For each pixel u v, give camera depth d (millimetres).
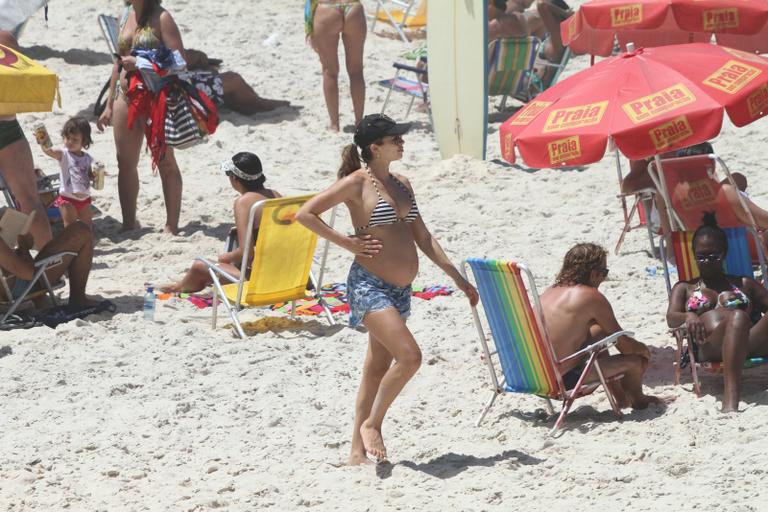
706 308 23562
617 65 24828
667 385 24438
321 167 46250
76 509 19953
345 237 19922
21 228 29969
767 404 22281
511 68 52281
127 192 39875
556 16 57250
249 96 53438
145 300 30734
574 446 21328
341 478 20719
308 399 25016
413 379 26016
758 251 26547
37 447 22641
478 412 23953
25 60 28422
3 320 29828
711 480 19000
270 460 21906
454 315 30344
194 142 38188
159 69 37375
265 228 27922
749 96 23391
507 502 19031
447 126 47031
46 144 36281
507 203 41125
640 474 19562
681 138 22703
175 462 21984
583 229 37812
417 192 43156
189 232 39906
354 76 51281
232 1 73812
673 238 25344
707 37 40156
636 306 30234
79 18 68812
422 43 66625
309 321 30781
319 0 49844
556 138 23531
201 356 27484
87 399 24938
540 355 21875
